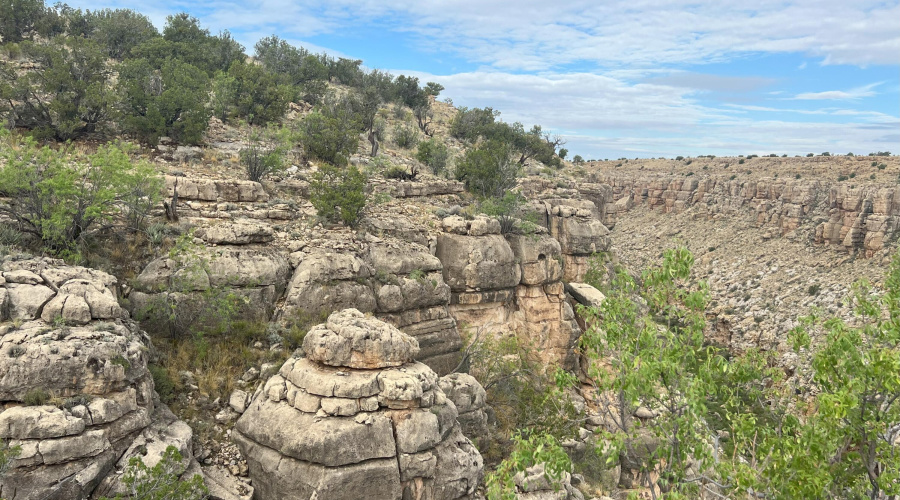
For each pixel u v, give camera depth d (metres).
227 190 23.61
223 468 13.91
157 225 19.39
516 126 69.12
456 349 22.72
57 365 11.77
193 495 12.03
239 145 32.50
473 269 25.84
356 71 70.44
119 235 18.92
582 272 39.50
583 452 23.89
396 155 44.34
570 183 58.91
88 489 11.29
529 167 63.47
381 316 20.45
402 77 73.44
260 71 41.97
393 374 14.77
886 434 10.52
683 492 10.40
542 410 23.27
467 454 15.22
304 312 18.41
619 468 23.44
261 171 26.70
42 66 34.12
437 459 14.52
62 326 12.80
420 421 14.39
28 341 11.95
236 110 38.53
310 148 33.91
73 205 17.72
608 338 11.05
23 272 13.83
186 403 15.04
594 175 77.50
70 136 26.88
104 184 18.17
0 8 42.28
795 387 13.50
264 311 18.14
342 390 13.86
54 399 11.59
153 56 42.09
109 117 28.19
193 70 38.91
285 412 13.95
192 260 17.47
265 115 38.94
